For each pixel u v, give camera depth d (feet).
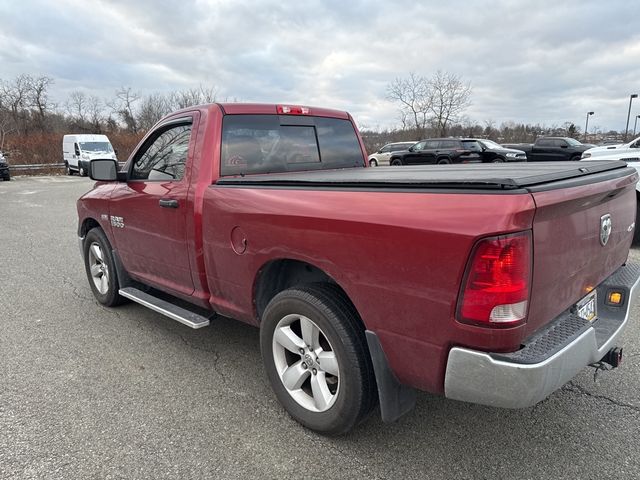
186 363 12.01
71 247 26.25
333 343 8.13
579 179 7.44
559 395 10.20
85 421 9.48
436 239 6.47
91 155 88.02
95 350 12.80
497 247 6.00
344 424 8.36
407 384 7.56
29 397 10.41
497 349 6.33
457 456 8.36
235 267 9.95
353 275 7.59
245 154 11.59
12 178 88.17
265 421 9.46
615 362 8.42
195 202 10.72
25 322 14.87
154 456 8.42
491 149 73.51
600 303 8.89
